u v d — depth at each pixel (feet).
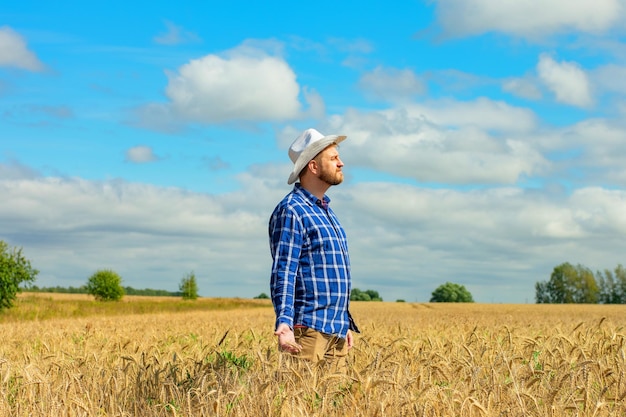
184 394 16.69
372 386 13.60
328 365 16.83
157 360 20.48
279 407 14.15
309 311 17.57
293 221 17.58
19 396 18.13
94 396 17.92
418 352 20.93
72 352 28.76
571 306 237.25
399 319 81.76
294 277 17.37
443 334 33.91
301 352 17.51
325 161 18.21
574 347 20.31
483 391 15.23
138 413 16.78
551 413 13.84
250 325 56.18
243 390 15.06
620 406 14.52
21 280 125.29
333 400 14.74
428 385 14.16
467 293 429.79
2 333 47.26
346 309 18.19
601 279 373.40
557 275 379.76
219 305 227.81
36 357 25.20
